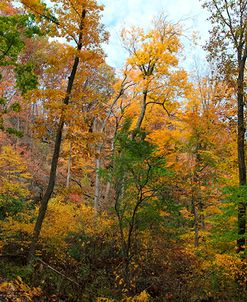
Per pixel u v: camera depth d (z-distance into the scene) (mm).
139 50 17000
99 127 24578
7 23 11039
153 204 9719
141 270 9086
